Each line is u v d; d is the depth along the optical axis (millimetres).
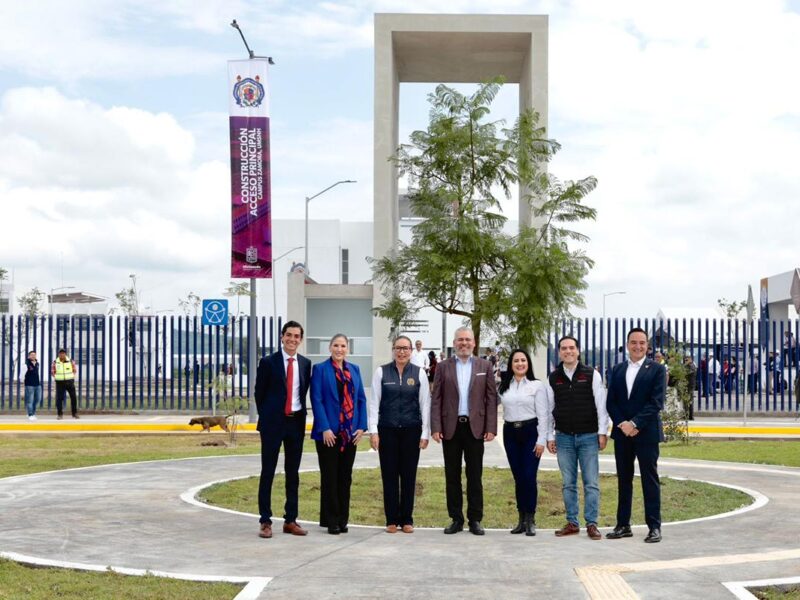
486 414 10453
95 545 9367
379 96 30422
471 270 17609
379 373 10562
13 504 11977
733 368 36250
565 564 8516
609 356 30969
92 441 22312
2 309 76000
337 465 10430
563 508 12641
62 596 7270
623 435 9914
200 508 11727
